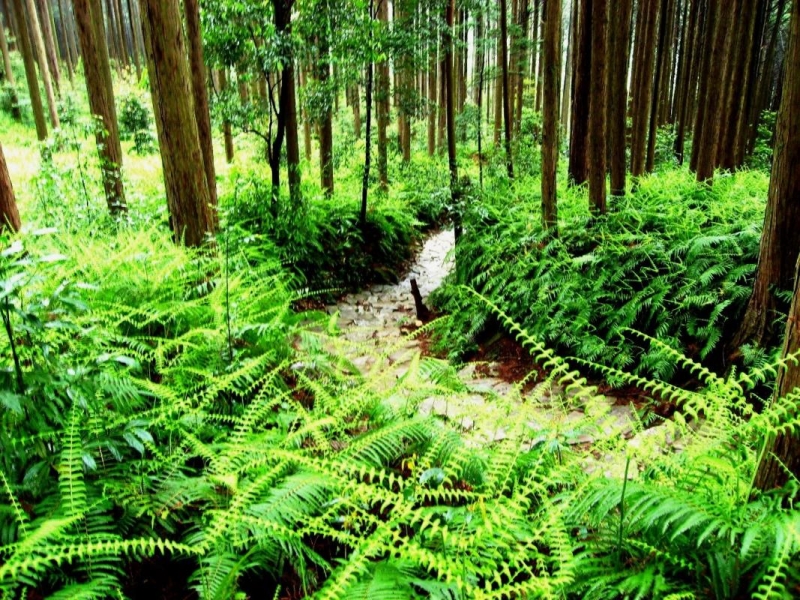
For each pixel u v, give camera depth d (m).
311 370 4.29
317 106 8.62
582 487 2.23
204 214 5.41
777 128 4.02
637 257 5.52
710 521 1.89
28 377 2.15
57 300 2.37
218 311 3.90
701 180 8.44
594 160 6.44
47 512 1.98
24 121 19.08
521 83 16.23
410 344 6.63
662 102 16.88
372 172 12.62
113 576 1.84
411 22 8.68
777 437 2.05
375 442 2.76
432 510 2.22
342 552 2.39
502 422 3.15
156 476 2.41
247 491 2.08
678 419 2.45
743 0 9.02
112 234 6.10
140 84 7.59
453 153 8.41
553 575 1.98
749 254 5.00
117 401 2.61
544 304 5.83
